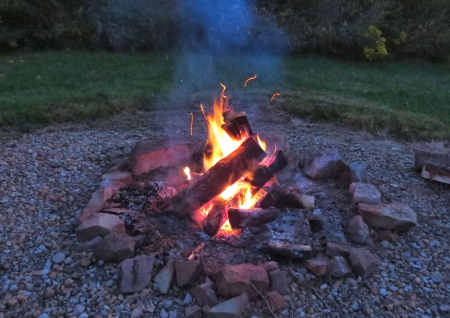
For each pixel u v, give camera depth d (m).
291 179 4.64
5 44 9.62
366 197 4.21
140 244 3.60
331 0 10.73
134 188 4.30
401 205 4.18
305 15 10.73
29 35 9.92
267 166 4.01
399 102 7.36
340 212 4.17
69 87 7.40
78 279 3.35
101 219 3.68
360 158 5.41
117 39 9.64
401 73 8.97
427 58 9.92
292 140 5.78
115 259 3.46
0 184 4.44
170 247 3.62
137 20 10.11
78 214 4.03
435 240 4.04
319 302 3.31
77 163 4.91
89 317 3.06
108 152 5.19
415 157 5.13
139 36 9.80
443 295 3.45
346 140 5.98
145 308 3.14
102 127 6.12
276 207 4.08
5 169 4.69
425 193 4.75
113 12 10.25
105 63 8.70
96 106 6.57
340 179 4.69
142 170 4.57
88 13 10.48
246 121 4.25
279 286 3.30
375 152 5.61
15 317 3.07
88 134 5.79
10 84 7.40
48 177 4.62
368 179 4.84
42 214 4.06
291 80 8.12
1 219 3.96
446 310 3.31
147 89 7.38
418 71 9.13
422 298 3.42
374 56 9.47
